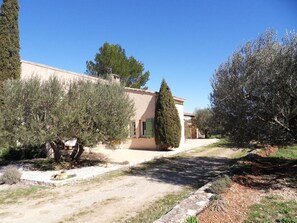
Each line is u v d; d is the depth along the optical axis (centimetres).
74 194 859
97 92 1265
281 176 948
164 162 1451
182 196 802
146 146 2034
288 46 856
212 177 1060
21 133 1105
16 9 1675
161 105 1930
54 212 697
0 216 684
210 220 545
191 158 1581
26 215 684
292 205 641
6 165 1369
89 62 3603
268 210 611
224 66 1029
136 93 2117
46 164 1346
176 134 1923
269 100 899
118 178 1075
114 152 1830
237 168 1062
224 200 653
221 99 1005
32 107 1134
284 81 845
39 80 1225
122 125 1301
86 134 1191
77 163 1351
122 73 3500
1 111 1162
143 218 628
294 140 955
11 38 1633
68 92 1238
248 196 717
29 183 1009
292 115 891
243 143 1017
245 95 931
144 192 860
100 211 692
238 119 962
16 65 1633
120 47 3597
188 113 3186
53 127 1134
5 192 910
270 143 988
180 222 513
